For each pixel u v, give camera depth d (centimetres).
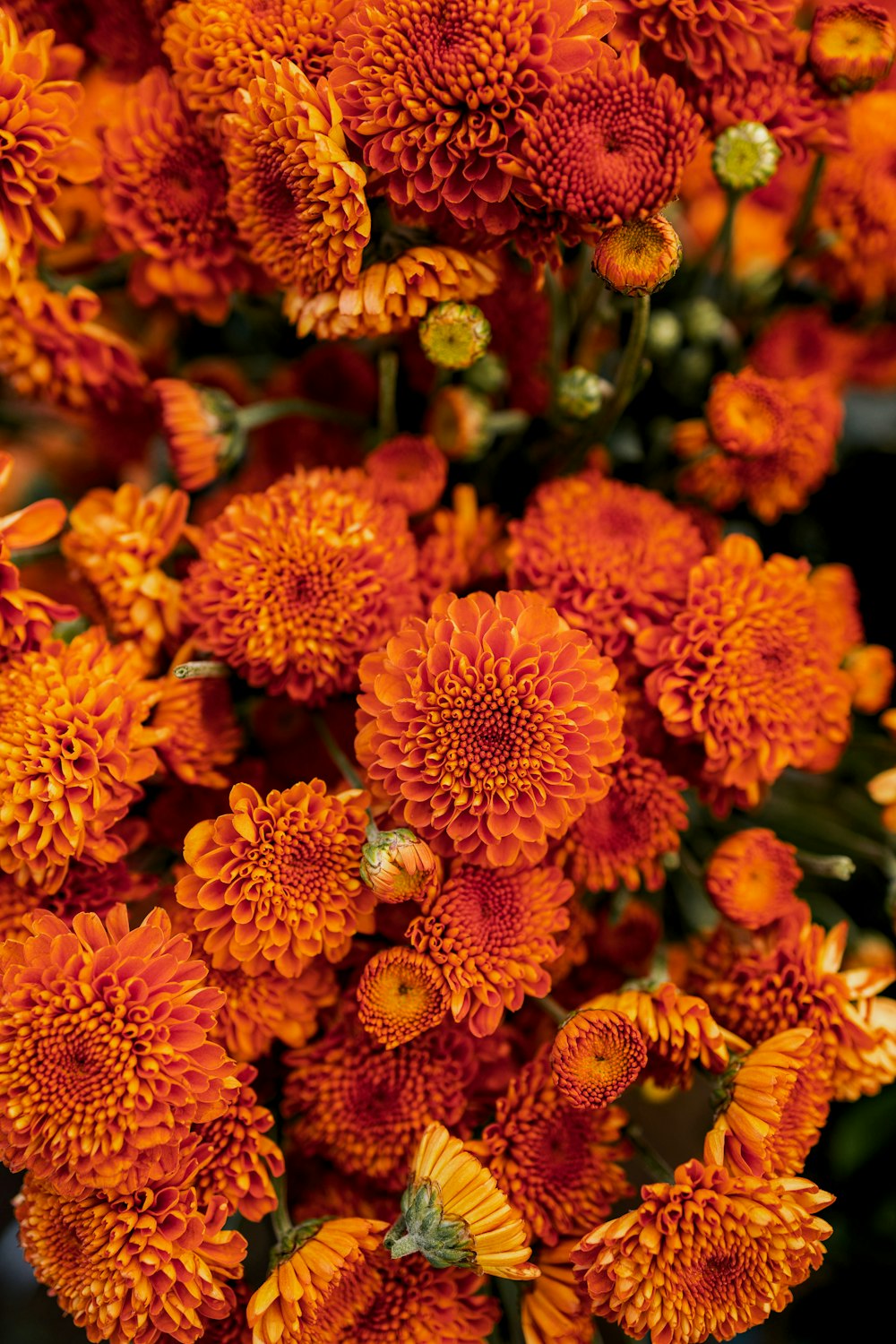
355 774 41
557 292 43
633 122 39
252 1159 40
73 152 42
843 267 46
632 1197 41
